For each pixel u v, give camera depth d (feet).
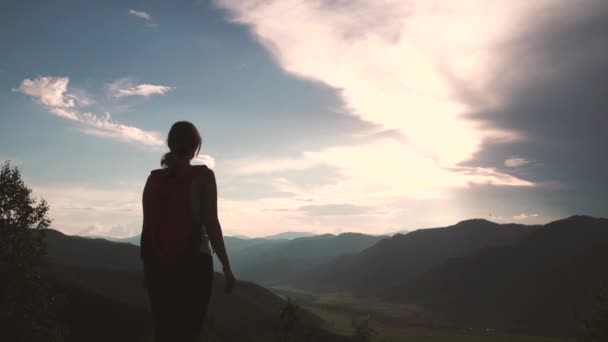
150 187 7.82
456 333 522.47
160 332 7.38
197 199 7.64
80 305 229.86
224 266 7.60
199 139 8.16
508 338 501.56
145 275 7.57
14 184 53.42
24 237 52.60
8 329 47.62
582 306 613.52
